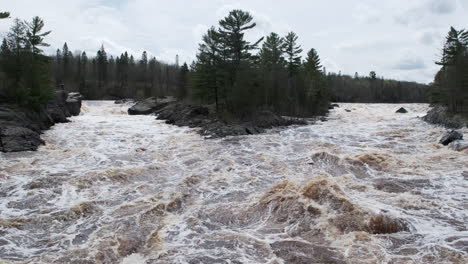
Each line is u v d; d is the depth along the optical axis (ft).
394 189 39.55
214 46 122.11
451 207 32.71
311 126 106.32
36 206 34.65
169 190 39.93
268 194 36.50
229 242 26.32
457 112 106.22
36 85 95.61
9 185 41.14
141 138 81.00
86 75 342.23
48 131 88.38
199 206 35.04
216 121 102.94
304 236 27.07
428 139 74.02
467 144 57.88
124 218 31.55
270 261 23.04
